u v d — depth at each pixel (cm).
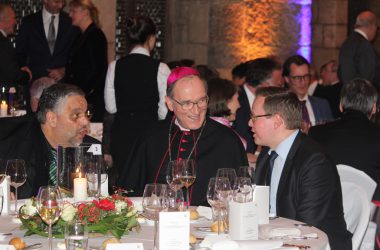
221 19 1033
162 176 456
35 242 327
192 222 370
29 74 815
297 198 405
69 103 436
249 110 671
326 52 1084
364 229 423
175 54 1053
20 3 961
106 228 326
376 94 535
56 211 311
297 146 414
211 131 461
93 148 396
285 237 337
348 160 518
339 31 1084
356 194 443
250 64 685
